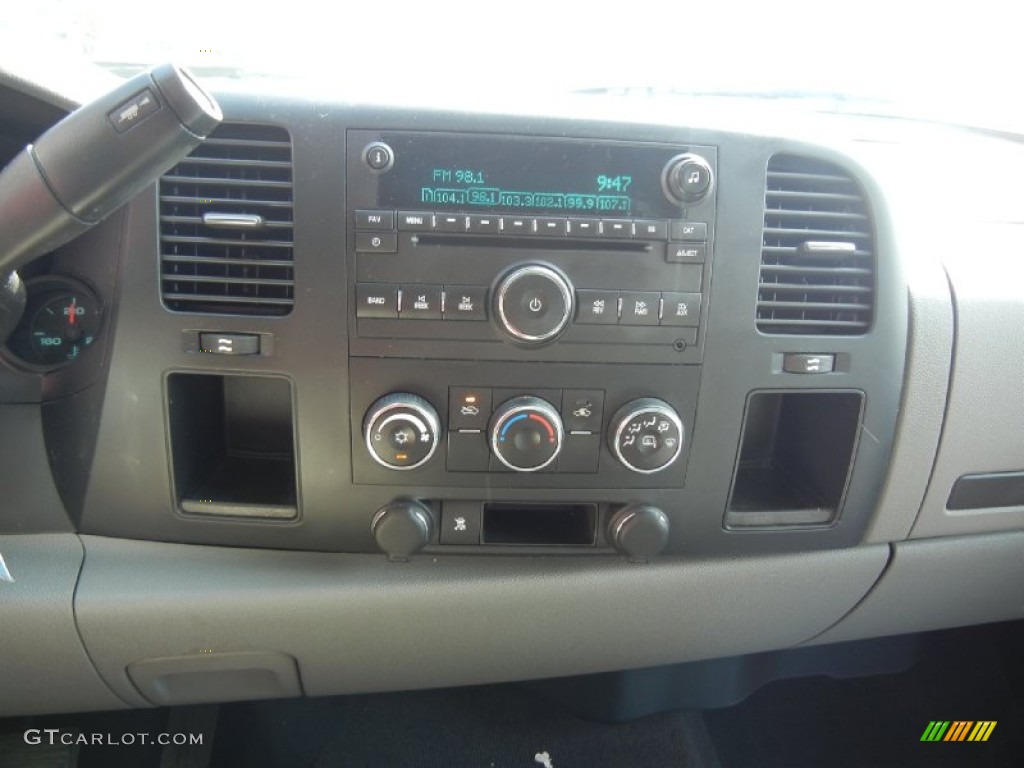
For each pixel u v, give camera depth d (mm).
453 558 943
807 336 875
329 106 784
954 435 979
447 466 864
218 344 817
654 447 856
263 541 904
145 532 900
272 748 1368
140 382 839
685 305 834
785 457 1078
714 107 1036
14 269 665
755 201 835
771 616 1045
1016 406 988
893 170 1280
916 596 1091
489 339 824
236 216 781
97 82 837
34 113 786
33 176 593
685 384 861
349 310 811
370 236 794
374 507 881
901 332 911
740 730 1489
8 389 858
